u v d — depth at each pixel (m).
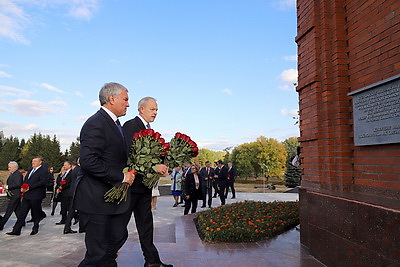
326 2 4.12
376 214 2.62
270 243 4.88
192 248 4.55
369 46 3.41
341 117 3.80
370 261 2.69
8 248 5.72
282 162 53.19
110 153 2.68
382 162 3.14
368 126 3.27
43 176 7.20
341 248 3.19
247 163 53.28
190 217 7.73
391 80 2.87
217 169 15.93
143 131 2.91
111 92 2.77
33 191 7.05
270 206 7.93
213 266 3.60
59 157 52.38
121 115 2.90
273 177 58.72
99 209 2.57
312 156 4.32
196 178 9.11
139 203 3.41
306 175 4.53
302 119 4.66
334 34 3.94
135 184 3.16
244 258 3.95
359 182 3.56
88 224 2.59
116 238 2.85
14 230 6.93
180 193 12.41
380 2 3.23
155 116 3.63
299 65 4.82
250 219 6.16
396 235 2.37
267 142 53.66
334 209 3.33
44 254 5.28
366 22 3.47
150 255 3.43
